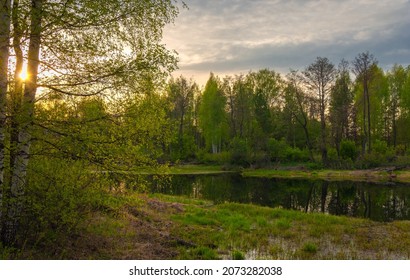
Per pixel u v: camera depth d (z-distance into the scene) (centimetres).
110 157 768
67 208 765
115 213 1173
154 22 769
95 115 729
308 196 2692
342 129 5447
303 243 1149
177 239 1088
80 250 850
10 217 743
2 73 634
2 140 655
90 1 634
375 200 2500
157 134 842
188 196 2580
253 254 999
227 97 6650
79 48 670
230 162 5294
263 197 2619
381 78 6028
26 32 634
